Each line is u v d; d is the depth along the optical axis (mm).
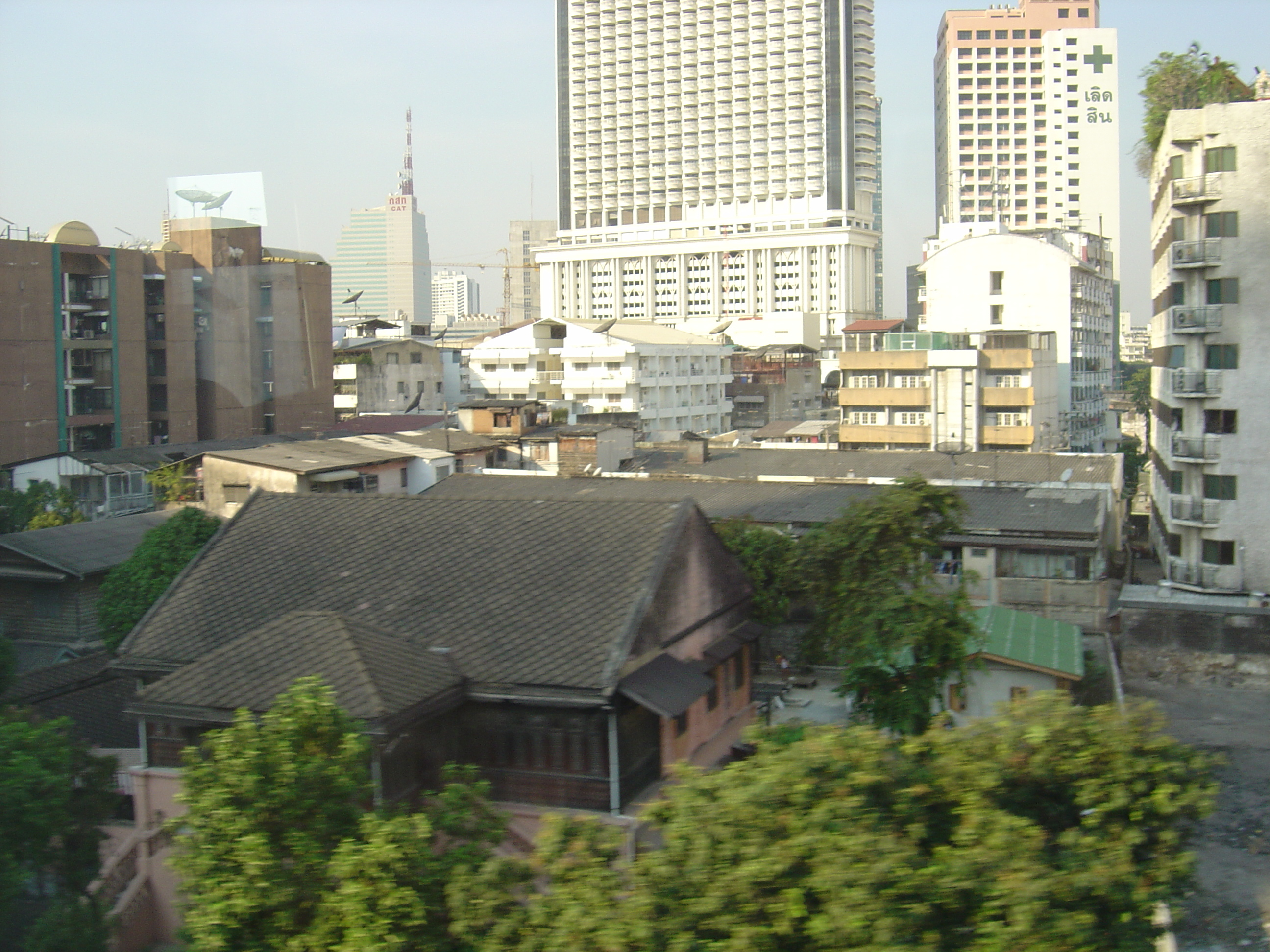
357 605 21906
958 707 30547
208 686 18734
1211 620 37062
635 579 21266
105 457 55344
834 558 26047
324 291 72562
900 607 23312
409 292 132125
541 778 19359
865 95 169500
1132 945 11016
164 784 19656
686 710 21078
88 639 38438
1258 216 40156
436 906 11961
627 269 177125
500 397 92375
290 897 12055
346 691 17828
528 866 12633
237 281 68375
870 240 169125
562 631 20188
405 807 14867
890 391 74188
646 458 60000
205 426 69750
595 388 90312
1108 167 173250
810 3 165125
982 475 50156
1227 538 40875
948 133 180000
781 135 167750
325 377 72875
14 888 14336
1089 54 172875
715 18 170250
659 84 173750
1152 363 58531
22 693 27469
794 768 11672
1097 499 40750
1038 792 13055
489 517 24094
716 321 159750
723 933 10445
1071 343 84062
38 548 38812
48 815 14891
